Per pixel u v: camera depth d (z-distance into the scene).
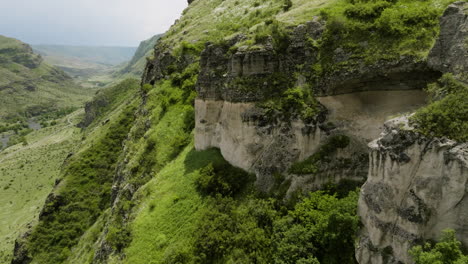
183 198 30.56
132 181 41.41
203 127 35.75
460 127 14.80
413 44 22.11
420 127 16.08
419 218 15.67
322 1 34.09
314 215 22.05
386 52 22.88
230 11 73.12
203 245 24.31
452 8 18.80
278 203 24.98
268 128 27.00
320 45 26.17
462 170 14.11
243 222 24.70
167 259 25.33
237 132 29.62
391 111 23.89
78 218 59.94
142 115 58.28
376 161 18.22
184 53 60.62
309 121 25.20
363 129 24.97
